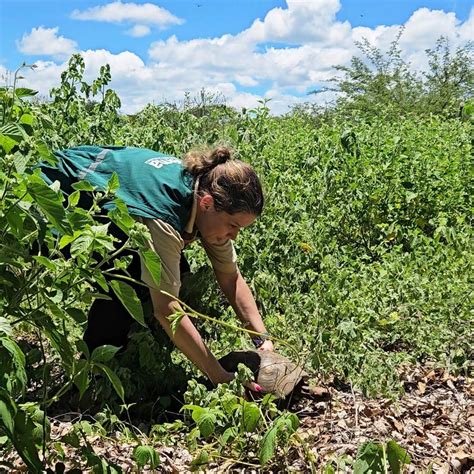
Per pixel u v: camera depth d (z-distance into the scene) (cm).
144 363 358
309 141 773
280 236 513
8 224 234
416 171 698
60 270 249
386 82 2097
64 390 261
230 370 361
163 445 326
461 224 659
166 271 337
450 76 2123
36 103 600
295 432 312
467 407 383
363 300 462
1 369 212
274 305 468
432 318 456
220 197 341
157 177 344
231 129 610
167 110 736
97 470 253
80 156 365
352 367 381
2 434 247
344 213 637
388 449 253
